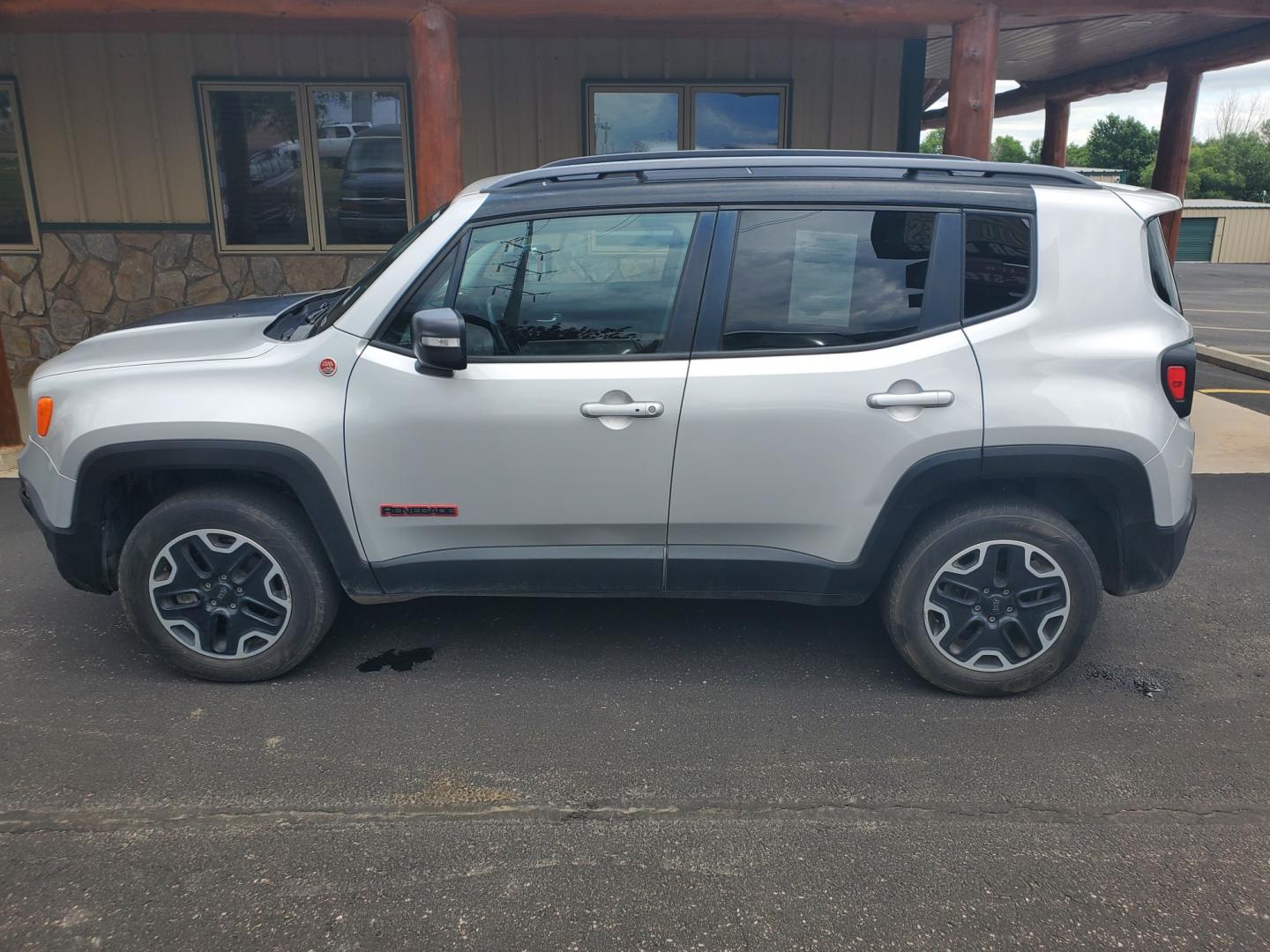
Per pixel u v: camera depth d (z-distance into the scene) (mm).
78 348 3908
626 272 3367
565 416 3330
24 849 2742
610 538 3506
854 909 2541
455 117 6109
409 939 2432
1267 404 8781
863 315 3348
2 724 3377
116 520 3662
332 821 2881
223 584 3561
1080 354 3293
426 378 3350
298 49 8641
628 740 3320
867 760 3205
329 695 3598
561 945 2414
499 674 3771
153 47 8555
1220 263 38531
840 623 4258
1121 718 3480
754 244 3354
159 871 2664
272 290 9180
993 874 2668
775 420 3316
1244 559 5031
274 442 3354
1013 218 3346
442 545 3531
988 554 3439
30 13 5926
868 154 3562
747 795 3012
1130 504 3363
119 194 8914
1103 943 2426
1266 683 3738
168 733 3334
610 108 8898
